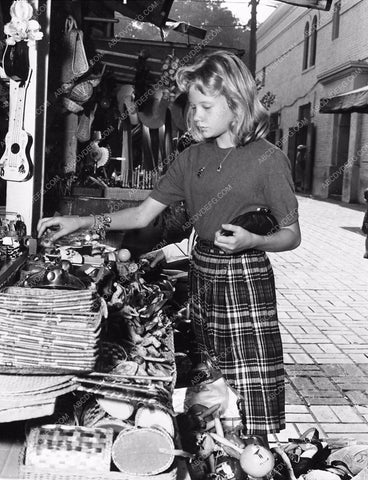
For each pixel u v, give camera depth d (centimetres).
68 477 210
